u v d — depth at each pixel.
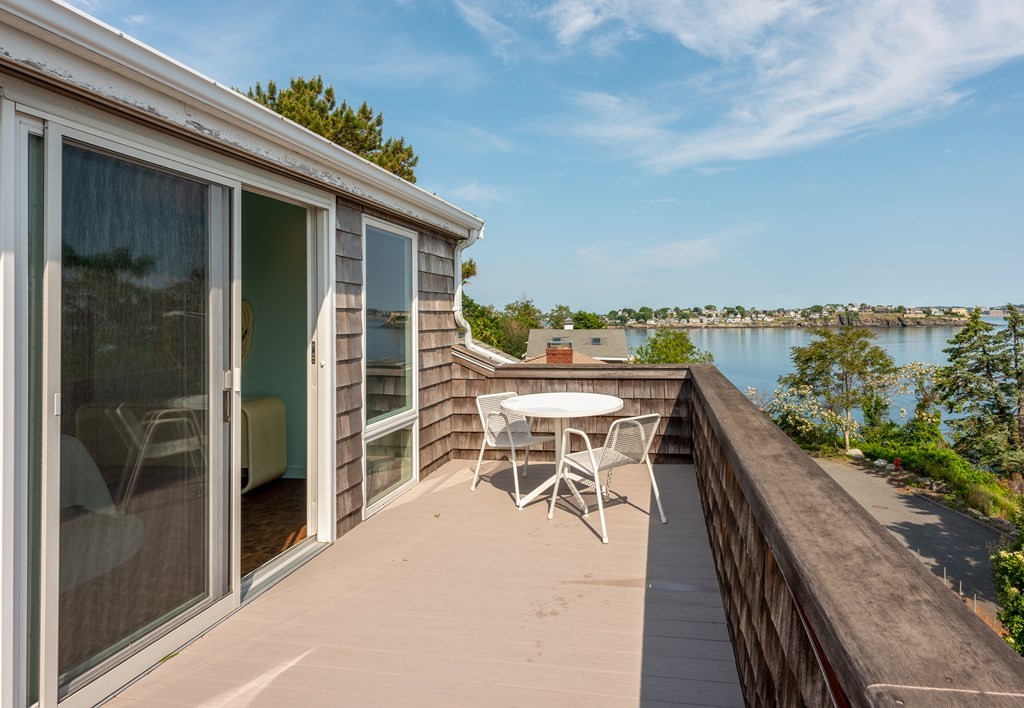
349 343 3.53
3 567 1.59
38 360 1.70
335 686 2.00
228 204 2.47
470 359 5.30
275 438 4.60
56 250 1.73
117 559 1.96
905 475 15.67
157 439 2.11
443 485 4.53
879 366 17.66
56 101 1.73
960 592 9.68
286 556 3.08
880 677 0.61
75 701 1.79
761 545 1.64
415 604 2.60
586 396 4.25
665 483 4.60
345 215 3.49
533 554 3.17
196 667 2.10
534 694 1.95
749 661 1.82
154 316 2.10
